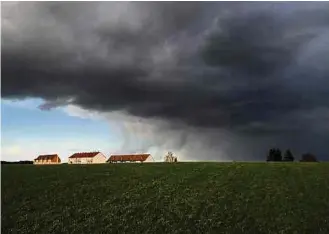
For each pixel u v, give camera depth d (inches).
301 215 1339.8
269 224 1279.5
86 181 1720.0
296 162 2064.5
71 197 1520.7
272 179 1697.8
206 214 1349.7
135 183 1690.5
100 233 1229.7
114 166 2017.7
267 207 1402.6
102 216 1344.7
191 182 1688.0
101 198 1508.4
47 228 1268.5
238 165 1974.7
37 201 1481.3
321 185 1600.6
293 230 1245.1
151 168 1953.7
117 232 1235.2
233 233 1222.3
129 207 1414.9
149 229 1248.8
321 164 1937.7
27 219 1330.0
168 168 1945.1
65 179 1743.4
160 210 1384.1
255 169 1872.5
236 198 1485.0
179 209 1387.8
